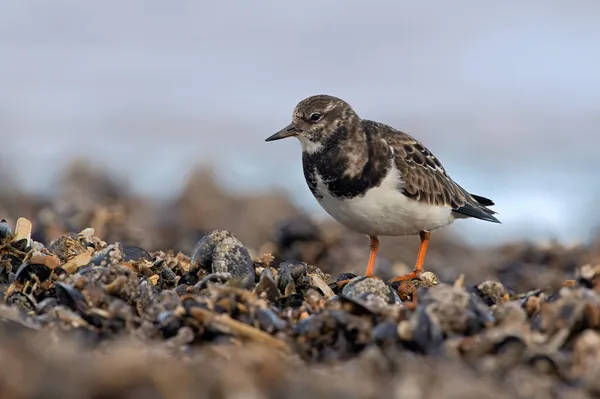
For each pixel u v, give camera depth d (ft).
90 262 29.27
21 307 25.75
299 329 23.73
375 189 34.68
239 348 21.93
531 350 21.54
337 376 20.42
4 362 19.43
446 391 19.19
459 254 54.85
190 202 59.16
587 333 21.53
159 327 23.41
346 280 32.40
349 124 35.09
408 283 32.27
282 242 49.03
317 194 35.91
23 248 30.19
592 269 26.53
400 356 21.74
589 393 20.10
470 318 22.91
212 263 30.42
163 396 18.37
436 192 36.01
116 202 61.31
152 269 30.60
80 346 21.90
